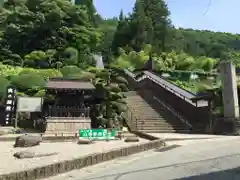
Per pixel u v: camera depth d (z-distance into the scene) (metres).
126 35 64.00
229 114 18.61
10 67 37.66
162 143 13.96
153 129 20.36
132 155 11.66
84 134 16.14
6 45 45.59
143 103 25.55
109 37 72.12
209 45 83.38
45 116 20.94
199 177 7.32
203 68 48.31
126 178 7.58
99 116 20.77
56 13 47.00
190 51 72.38
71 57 42.34
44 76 32.09
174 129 20.52
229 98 18.72
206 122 20.16
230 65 19.00
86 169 9.09
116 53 60.56
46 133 18.69
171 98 24.98
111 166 9.46
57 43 45.53
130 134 18.86
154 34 66.12
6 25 51.75
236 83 19.61
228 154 10.46
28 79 28.66
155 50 57.88
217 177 7.25
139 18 64.38
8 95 22.84
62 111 20.23
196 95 21.50
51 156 10.88
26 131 20.12
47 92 22.80
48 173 8.06
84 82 21.66
